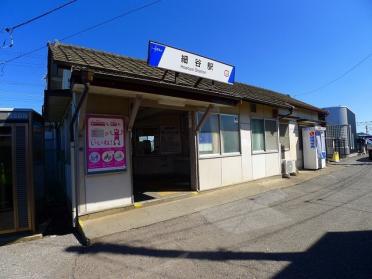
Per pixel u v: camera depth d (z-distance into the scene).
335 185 10.85
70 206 7.64
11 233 6.08
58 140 12.12
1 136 6.14
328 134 28.22
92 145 6.42
